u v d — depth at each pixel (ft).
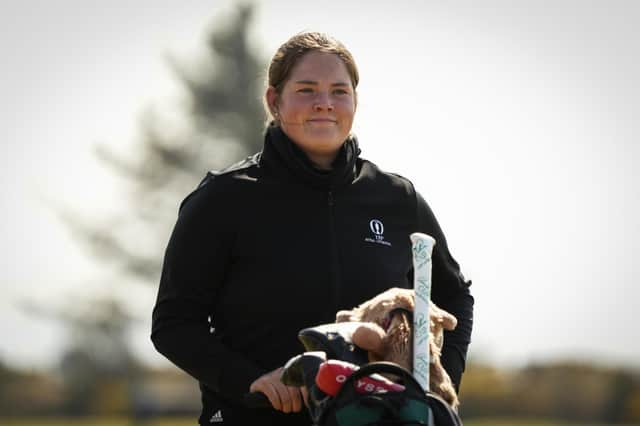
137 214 317.22
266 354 42.09
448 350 45.01
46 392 322.75
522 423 291.58
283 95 43.68
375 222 44.16
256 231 42.47
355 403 34.47
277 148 43.29
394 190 45.14
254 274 42.32
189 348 41.86
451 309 46.85
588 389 306.14
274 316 42.06
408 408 34.45
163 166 313.94
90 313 306.14
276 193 42.93
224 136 314.35
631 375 305.12
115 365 313.73
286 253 42.39
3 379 322.14
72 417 317.42
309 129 43.01
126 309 309.22
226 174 43.21
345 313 38.91
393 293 38.60
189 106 319.06
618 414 300.20
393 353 36.96
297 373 36.94
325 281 42.37
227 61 319.88
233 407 42.70
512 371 317.42
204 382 42.16
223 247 42.60
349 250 43.14
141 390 311.68
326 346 36.81
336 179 43.32
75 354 317.83
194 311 42.63
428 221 46.14
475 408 311.68
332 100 43.14
